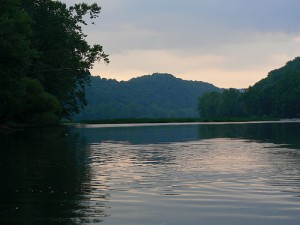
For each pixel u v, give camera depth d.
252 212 7.64
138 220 7.14
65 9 68.00
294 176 11.76
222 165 14.50
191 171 13.02
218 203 8.42
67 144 25.62
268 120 129.88
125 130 50.31
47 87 70.94
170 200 8.73
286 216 7.32
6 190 9.86
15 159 16.77
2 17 41.03
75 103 81.06
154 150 21.17
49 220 7.13
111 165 14.72
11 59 41.31
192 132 43.94
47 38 65.81
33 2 65.25
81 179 11.51
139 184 10.66
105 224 6.89
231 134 38.50
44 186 10.40
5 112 53.72
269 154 18.20
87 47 69.38
